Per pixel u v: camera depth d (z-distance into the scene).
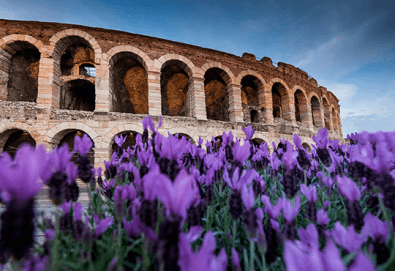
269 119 17.41
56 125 11.12
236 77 16.77
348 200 0.74
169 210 0.49
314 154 2.38
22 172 0.42
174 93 20.97
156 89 13.62
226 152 1.39
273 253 0.81
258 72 18.02
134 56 14.16
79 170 0.95
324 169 1.78
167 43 14.78
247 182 0.80
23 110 10.91
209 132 14.45
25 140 12.80
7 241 0.44
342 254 0.74
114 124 11.98
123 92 19.16
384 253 0.62
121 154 1.88
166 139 0.88
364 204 1.16
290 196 0.91
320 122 22.77
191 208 0.83
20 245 0.44
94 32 13.01
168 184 0.48
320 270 0.28
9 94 12.87
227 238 0.97
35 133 10.82
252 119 19.36
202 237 1.01
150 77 13.66
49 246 0.84
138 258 0.80
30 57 14.07
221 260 0.45
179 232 0.50
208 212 1.05
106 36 13.17
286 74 19.89
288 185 0.91
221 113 20.95
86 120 11.61
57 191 0.79
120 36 13.54
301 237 0.69
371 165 0.70
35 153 0.46
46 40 12.13
